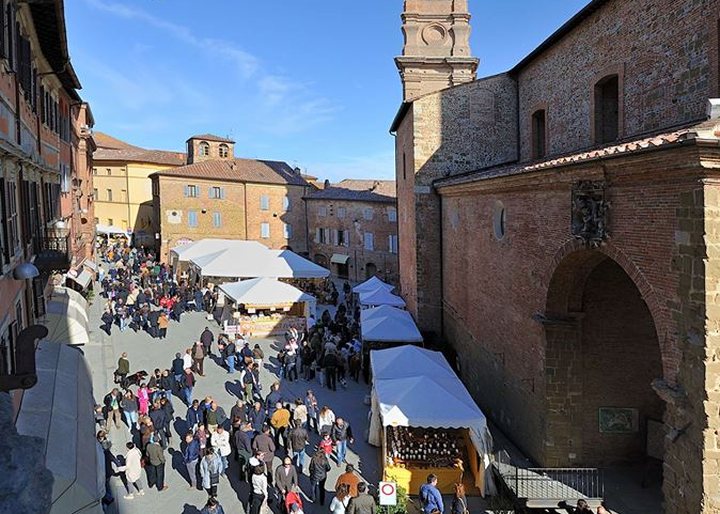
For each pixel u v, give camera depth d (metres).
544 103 22.30
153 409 16.31
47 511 4.96
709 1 12.05
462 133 26.53
